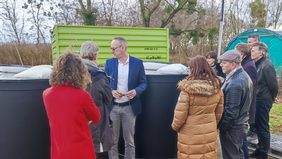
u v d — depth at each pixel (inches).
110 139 74.8
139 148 102.8
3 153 74.4
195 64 72.6
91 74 68.6
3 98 72.6
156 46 214.2
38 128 79.0
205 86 67.5
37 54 451.8
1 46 438.6
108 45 199.0
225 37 567.5
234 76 79.2
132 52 208.5
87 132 57.6
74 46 189.3
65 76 53.4
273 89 106.0
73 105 53.5
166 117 100.4
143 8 511.5
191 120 71.2
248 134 136.7
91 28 193.2
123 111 94.1
